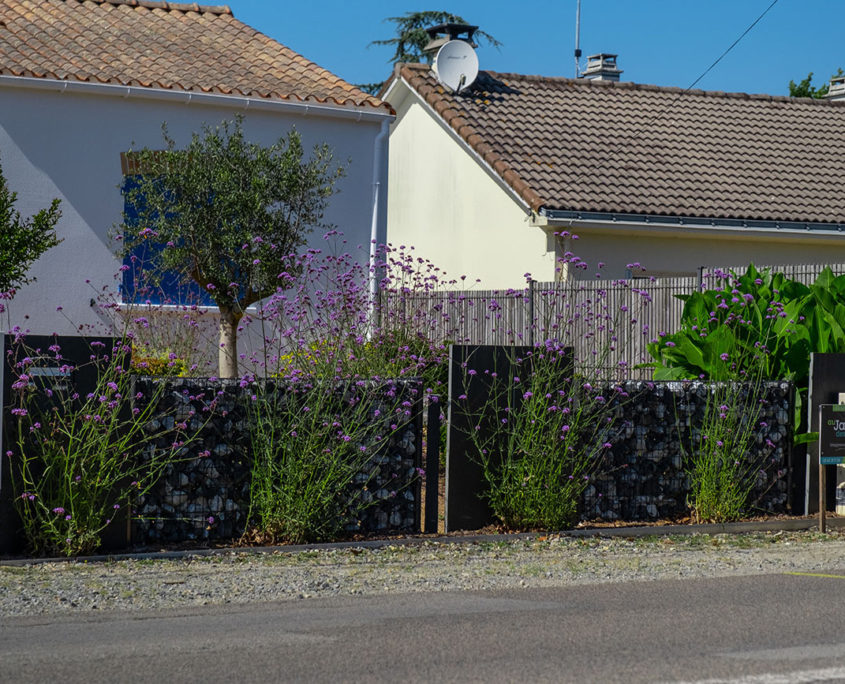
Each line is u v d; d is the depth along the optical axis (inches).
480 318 748.6
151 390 339.6
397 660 209.3
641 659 209.6
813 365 409.1
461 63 986.7
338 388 359.9
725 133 1003.3
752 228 866.1
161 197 581.3
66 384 325.1
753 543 362.3
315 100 709.9
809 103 1089.4
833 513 414.9
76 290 661.3
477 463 370.6
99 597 272.4
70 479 319.9
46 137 661.9
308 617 249.3
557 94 1015.0
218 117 695.7
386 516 365.1
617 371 639.1
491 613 252.7
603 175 895.7
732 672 199.8
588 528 379.6
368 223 728.3
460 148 971.9
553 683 193.0
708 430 401.4
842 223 892.6
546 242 863.7
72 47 719.1
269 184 592.1
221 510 348.2
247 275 589.3
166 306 618.5
